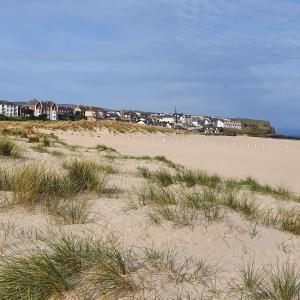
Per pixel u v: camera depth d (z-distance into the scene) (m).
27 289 3.58
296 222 6.49
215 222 5.71
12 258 4.16
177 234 5.18
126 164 15.54
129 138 53.94
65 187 7.29
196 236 5.16
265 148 43.50
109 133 59.53
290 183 16.64
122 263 3.97
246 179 15.16
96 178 8.29
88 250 4.20
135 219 5.75
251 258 4.70
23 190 6.55
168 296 3.55
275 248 5.18
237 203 7.11
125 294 3.55
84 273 3.87
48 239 4.82
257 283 3.91
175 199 7.00
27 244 4.69
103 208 6.48
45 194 6.85
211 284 3.86
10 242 4.73
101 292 3.56
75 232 5.15
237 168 21.27
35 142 23.44
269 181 16.83
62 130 55.47
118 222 5.65
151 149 34.72
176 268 4.14
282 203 9.18
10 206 6.22
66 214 5.96
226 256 4.67
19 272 3.75
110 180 9.72
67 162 12.02
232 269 4.29
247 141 56.53
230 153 33.50
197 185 10.49
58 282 3.63
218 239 5.15
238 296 3.65
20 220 5.62
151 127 71.12
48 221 5.65
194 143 49.06
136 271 3.98
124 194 7.90
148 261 4.23
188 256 4.53
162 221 5.62
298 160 28.80
